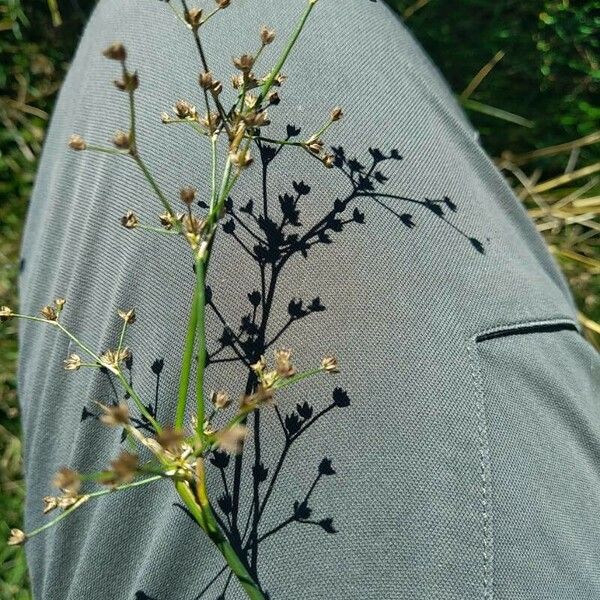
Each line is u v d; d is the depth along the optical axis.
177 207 0.27
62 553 0.30
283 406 0.25
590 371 0.30
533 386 0.27
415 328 0.26
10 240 0.55
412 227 0.27
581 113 0.57
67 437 0.30
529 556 0.24
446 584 0.24
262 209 0.27
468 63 0.57
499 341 0.27
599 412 0.29
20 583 0.49
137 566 0.28
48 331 0.31
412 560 0.24
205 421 0.21
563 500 0.26
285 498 0.25
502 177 0.34
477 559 0.24
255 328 0.26
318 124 0.28
